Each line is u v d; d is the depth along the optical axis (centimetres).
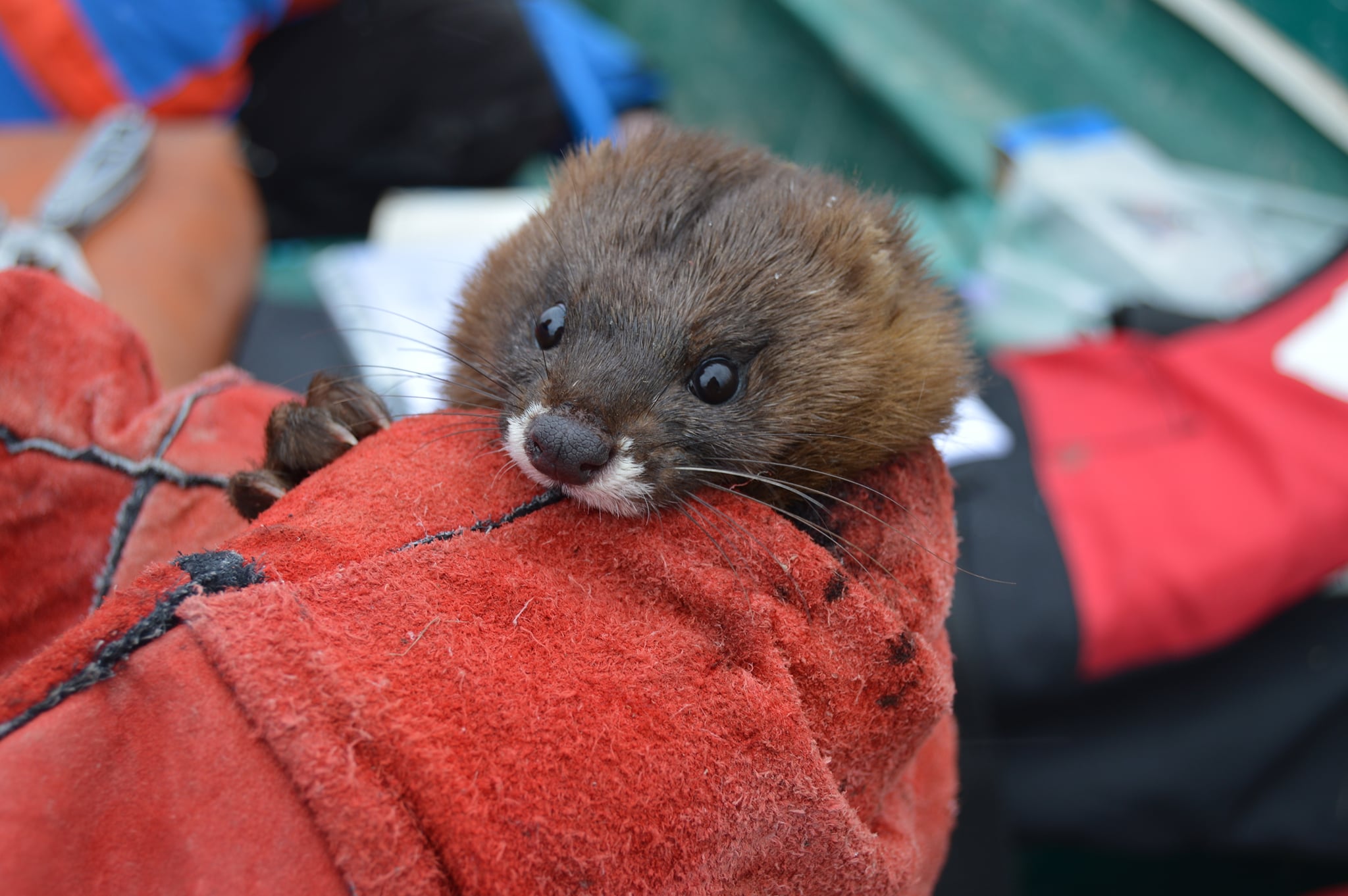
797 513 26
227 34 51
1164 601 33
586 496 24
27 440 24
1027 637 33
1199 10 58
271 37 55
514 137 59
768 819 22
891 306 27
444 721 21
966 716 32
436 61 56
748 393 26
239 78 53
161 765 21
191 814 21
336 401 25
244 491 24
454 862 21
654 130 29
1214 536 34
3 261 30
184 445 25
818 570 23
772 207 27
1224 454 35
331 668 21
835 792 22
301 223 59
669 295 26
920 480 26
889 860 23
